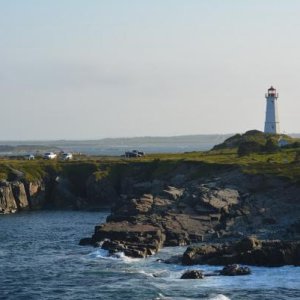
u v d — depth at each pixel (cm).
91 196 19238
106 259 10062
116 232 11431
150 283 8269
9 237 12912
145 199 13650
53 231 13862
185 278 8481
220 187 14288
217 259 9300
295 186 13650
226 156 19662
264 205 13200
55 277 8850
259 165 15775
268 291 7762
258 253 9106
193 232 11681
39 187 19250
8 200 18125
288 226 11906
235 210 12850
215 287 7975
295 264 9038
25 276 8956
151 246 10600
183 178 16712
